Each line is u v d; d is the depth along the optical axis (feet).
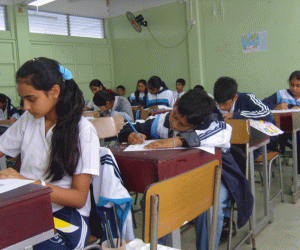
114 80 24.73
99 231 3.75
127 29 23.20
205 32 18.76
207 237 4.64
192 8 18.95
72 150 3.38
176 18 20.20
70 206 3.36
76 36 22.31
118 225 3.52
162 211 2.58
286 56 15.90
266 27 16.34
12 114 14.29
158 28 21.27
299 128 8.50
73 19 22.29
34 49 20.12
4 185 2.33
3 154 3.95
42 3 18.10
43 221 2.20
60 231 3.23
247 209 5.17
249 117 7.16
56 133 3.40
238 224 5.20
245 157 5.51
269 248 6.16
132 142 4.72
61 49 21.52
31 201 2.13
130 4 22.57
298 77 10.18
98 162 3.51
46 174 3.58
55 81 3.29
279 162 8.40
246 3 16.89
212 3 18.21
